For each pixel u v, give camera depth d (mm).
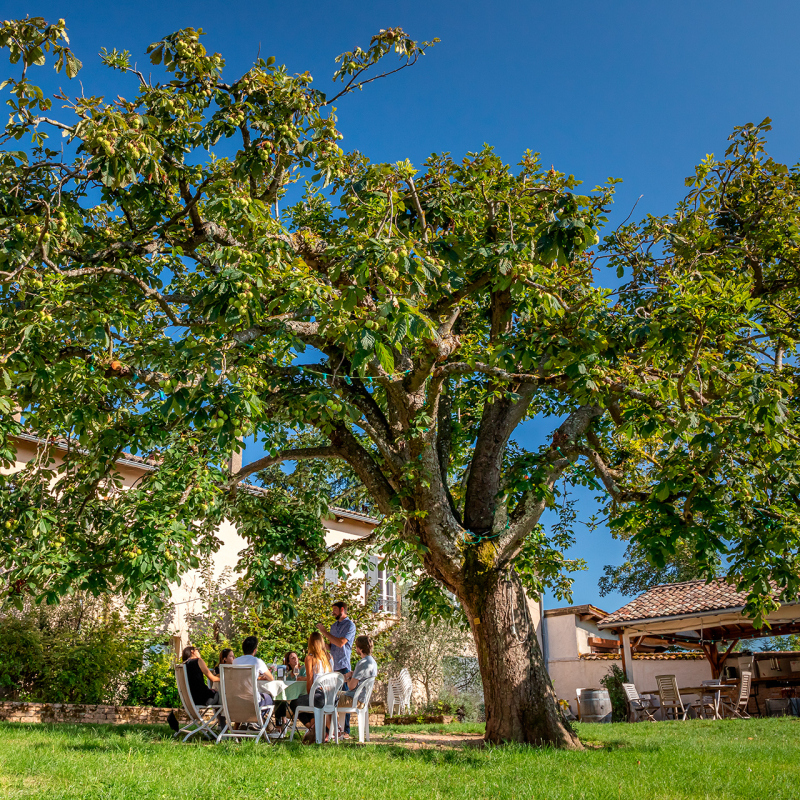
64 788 5070
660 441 9773
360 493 13375
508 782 6230
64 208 7617
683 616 17906
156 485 7855
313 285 6977
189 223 9055
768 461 8195
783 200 11305
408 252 5906
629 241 11094
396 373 9539
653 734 11859
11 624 12227
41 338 6785
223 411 6277
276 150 8180
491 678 9562
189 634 14953
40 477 8344
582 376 7605
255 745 8008
